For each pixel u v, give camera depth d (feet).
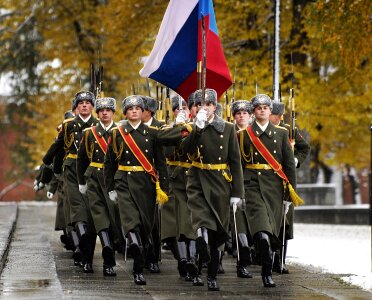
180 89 116.16
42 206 369.30
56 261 131.34
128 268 122.52
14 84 390.83
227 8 260.62
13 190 504.43
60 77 321.52
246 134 108.88
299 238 222.07
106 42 309.63
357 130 319.47
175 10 115.03
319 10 223.51
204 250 99.40
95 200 114.01
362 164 358.43
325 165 395.75
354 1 213.25
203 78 101.50
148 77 116.47
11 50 368.07
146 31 281.95
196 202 102.53
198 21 111.14
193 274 105.60
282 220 110.42
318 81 259.80
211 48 112.57
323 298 96.27
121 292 98.12
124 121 110.63
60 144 129.18
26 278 106.63
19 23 349.20
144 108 115.44
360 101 260.62
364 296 98.89
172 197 115.85
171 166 115.96
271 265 105.70
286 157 108.68
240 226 108.17
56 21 328.08
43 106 323.57
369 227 265.13
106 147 115.24
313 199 319.47
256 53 258.98
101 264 127.85
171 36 114.93
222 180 103.35
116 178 108.58
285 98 231.91
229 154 104.01
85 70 320.09
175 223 115.03
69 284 104.17
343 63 236.22
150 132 109.09
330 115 261.03
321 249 184.96
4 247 126.41
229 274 119.55
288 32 263.90
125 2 280.51
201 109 100.32
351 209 284.82
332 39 219.00
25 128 414.62
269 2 259.80
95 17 319.88
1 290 95.86
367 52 215.92
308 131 255.91
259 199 106.93
